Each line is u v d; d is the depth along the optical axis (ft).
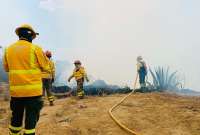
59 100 52.54
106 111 39.29
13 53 22.21
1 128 33.58
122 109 40.04
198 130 31.37
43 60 22.29
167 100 45.60
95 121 34.96
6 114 41.34
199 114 36.24
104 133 31.55
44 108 43.83
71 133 31.45
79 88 51.62
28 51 22.04
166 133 30.96
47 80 45.70
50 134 31.01
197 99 47.44
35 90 21.93
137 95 50.44
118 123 33.14
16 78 21.90
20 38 22.72
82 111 39.86
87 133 31.58
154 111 38.34
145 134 30.96
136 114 37.24
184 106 40.42
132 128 32.68
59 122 34.94
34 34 22.89
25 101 21.88
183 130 31.55
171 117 35.47
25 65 21.91
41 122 35.12
